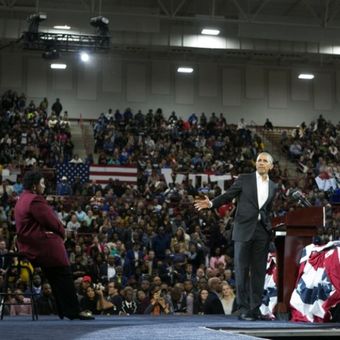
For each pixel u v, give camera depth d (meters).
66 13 26.89
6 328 5.35
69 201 23.73
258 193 7.23
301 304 7.42
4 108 33.59
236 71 37.81
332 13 32.41
